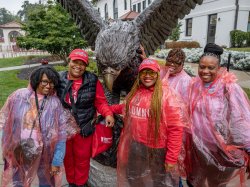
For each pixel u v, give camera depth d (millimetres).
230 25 17109
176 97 2000
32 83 2148
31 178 2279
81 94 2254
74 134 2268
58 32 10719
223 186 2227
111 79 2109
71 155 2438
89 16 2465
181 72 2443
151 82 1967
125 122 2156
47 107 2176
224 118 2023
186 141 2258
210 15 18906
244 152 2025
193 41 19219
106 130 2438
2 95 7012
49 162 2266
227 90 2010
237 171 2145
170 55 2400
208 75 2043
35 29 11062
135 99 2043
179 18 2516
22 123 2160
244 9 16797
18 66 13555
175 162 1998
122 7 24656
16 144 2193
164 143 2033
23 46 11398
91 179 2838
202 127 2094
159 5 2295
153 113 1944
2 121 2186
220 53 2080
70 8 2631
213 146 2090
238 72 9703
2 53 23469
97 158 2838
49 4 11617
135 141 2105
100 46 2133
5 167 2297
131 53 2162
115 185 2713
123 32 2160
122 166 2248
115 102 2629
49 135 2189
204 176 2230
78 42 11023
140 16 2332
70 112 2256
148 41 2543
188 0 2410
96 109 2430
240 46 16453
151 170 2135
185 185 2846
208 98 2066
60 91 2268
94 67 7910
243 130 1946
